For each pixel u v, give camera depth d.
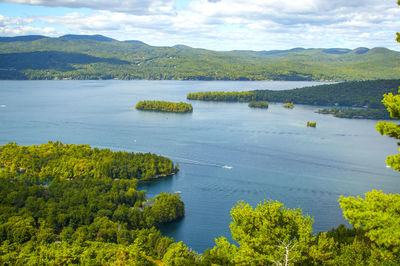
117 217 133.00
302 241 53.91
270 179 192.12
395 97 39.16
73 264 87.12
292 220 58.25
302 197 168.12
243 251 53.06
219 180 190.50
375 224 40.09
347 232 71.50
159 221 139.00
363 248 56.31
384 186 183.75
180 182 187.75
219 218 146.75
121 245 102.75
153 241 108.75
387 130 38.91
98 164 190.50
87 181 160.75
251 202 162.38
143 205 149.75
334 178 194.50
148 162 199.00
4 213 124.69
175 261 88.56
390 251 43.22
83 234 111.94
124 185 164.62
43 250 94.19
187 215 149.12
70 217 127.12
